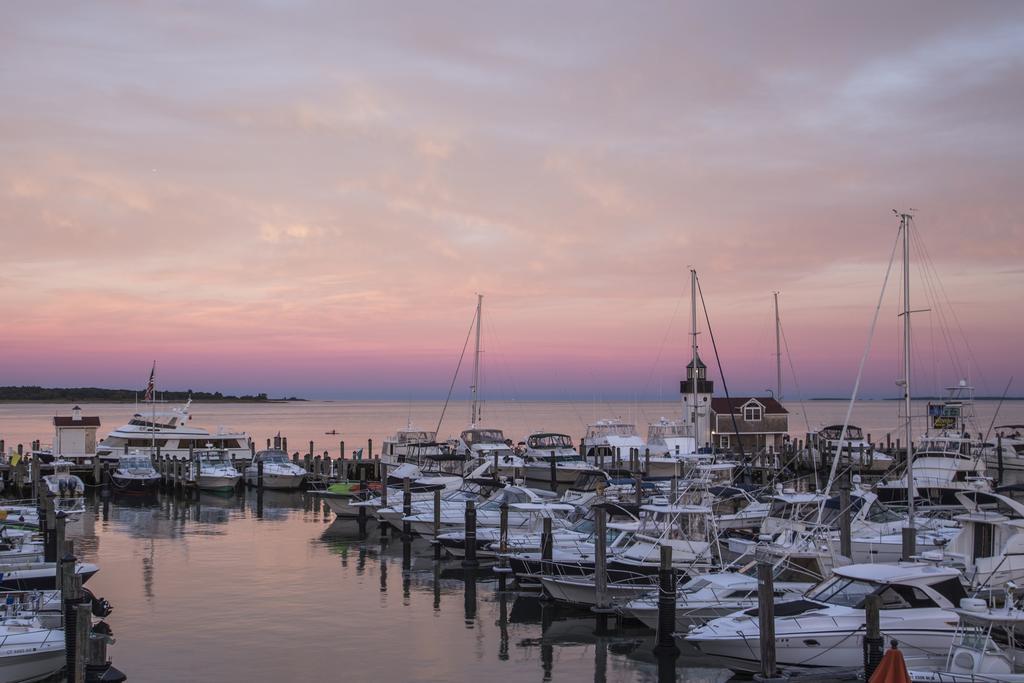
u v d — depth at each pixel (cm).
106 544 4325
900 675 1781
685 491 3959
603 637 2788
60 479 5975
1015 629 2088
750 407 7806
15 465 6300
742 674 2423
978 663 1997
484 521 4212
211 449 6919
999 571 2564
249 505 5822
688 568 2989
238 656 2559
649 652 2642
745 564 3106
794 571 2792
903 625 2252
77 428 6900
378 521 4831
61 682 2278
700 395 7731
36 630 2325
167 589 3356
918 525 3681
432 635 2794
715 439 7731
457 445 6906
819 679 2223
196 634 2764
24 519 4112
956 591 2325
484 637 2778
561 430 17162
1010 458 7200
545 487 6662
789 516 3616
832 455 7231
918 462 5472
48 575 2862
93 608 2759
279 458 6938
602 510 2936
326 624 2895
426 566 3809
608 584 2958
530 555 3391
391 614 3028
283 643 2686
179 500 6044
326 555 4062
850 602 2359
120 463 6462
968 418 6450
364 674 2427
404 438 7369
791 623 2306
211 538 4516
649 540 3189
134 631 2789
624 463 6944
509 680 2400
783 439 7838
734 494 4331
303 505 5831
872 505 3684
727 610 2609
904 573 2333
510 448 7275
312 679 2380
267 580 3528
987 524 2820
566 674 2450
